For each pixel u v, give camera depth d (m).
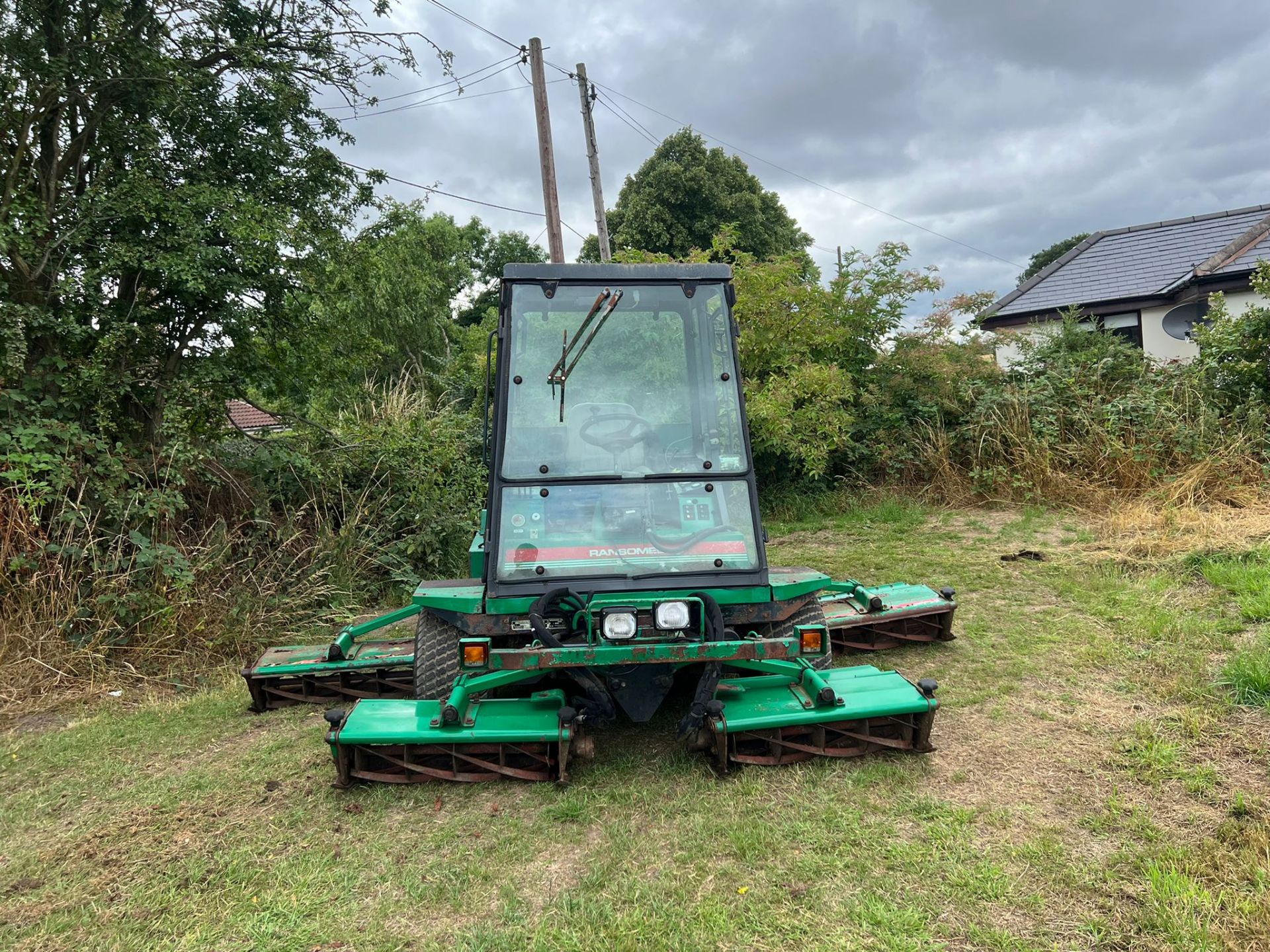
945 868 2.87
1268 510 7.68
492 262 29.84
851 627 5.39
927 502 10.74
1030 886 2.74
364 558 7.74
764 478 11.61
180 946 2.70
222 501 7.30
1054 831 3.06
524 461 3.87
